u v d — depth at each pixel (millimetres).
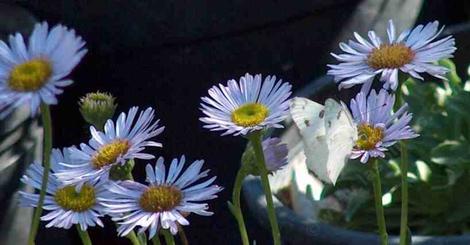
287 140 1149
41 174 830
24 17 1182
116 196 806
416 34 845
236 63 1252
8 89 732
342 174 1118
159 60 1247
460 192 1107
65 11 1235
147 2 1221
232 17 1230
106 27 1237
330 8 1258
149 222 796
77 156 820
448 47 836
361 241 1004
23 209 1090
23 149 1080
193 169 817
